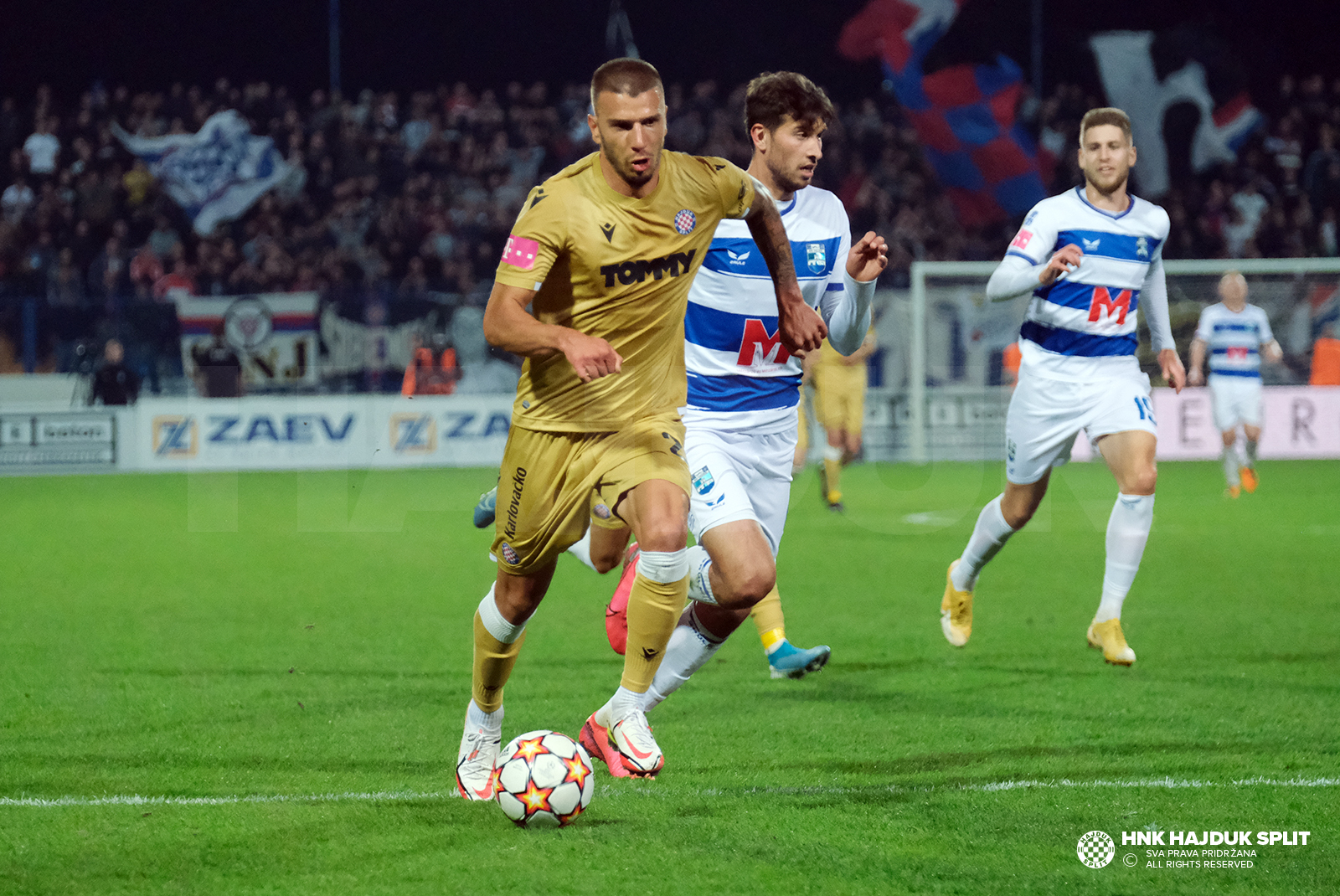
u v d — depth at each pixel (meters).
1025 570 21.53
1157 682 13.15
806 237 11.04
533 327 8.16
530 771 8.27
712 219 9.04
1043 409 14.25
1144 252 14.12
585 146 54.75
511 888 7.26
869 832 8.26
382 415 41.53
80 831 8.27
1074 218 14.05
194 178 51.84
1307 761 10.06
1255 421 32.06
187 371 41.69
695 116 55.16
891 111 56.00
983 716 11.68
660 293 8.87
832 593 19.17
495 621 9.04
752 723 11.45
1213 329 32.06
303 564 22.75
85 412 41.78
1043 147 54.81
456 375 41.69
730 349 10.88
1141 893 7.28
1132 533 13.87
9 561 22.80
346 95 61.12
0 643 15.38
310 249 50.66
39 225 50.16
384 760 10.20
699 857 7.79
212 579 20.73
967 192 54.69
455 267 49.38
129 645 15.29
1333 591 19.00
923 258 51.09
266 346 41.62
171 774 9.77
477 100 60.16
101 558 23.31
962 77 55.50
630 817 8.58
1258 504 30.72
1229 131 55.97
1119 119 14.00
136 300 41.97
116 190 51.00
